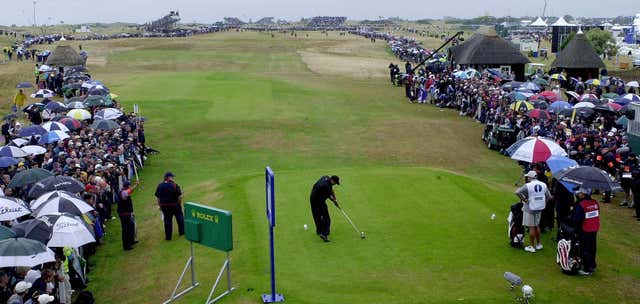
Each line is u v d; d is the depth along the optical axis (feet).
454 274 46.03
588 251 46.60
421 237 53.57
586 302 41.93
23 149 82.58
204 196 72.79
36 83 199.41
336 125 132.36
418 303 41.29
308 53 339.77
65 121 103.55
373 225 56.65
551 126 105.19
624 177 73.20
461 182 70.38
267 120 135.33
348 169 81.10
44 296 41.60
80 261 53.47
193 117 138.62
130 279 52.54
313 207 52.90
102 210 68.74
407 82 172.24
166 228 60.85
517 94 128.26
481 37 201.77
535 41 469.98
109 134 99.81
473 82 159.43
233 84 188.24
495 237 53.62
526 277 45.62
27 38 479.00
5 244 44.19
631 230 62.49
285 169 98.32
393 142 116.57
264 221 58.85
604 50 342.85
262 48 367.45
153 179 93.56
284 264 48.65
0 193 61.11
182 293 45.93
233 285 45.80
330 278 45.62
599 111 108.47
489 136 114.01
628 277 46.50
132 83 192.13
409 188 67.82
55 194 55.67
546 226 55.57
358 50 374.63
